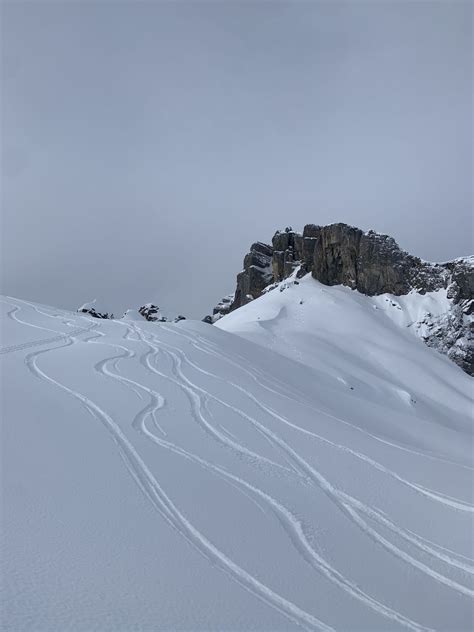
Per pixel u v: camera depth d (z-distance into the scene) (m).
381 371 51.22
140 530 7.57
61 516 7.52
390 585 7.40
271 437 14.38
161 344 28.17
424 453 16.34
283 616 6.02
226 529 8.20
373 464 13.51
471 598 7.37
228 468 11.21
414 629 6.27
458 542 9.30
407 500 11.19
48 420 12.13
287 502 9.88
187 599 5.96
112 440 11.61
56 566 6.11
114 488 8.95
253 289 93.06
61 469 9.35
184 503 8.88
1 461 9.19
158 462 10.72
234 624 5.61
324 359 47.88
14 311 35.66
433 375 52.06
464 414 45.53
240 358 29.89
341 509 10.16
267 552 7.69
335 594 6.85
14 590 5.41
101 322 35.47
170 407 15.68
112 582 6.00
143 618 5.38
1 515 7.17
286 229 89.06
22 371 17.58
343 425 18.14
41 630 4.81
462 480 13.53
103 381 17.73
